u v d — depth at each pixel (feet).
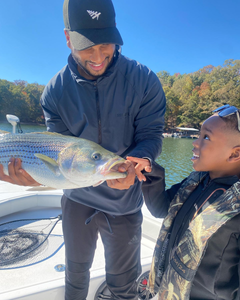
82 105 5.07
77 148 4.37
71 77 5.18
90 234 5.41
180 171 35.88
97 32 4.29
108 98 4.98
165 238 4.25
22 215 9.42
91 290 5.69
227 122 3.38
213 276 3.18
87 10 4.30
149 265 6.35
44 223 8.78
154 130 5.23
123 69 5.05
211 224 3.10
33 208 9.87
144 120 5.20
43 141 4.61
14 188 10.53
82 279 5.25
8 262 6.42
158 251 4.26
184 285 3.22
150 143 4.90
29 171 4.61
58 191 10.19
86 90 4.97
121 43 4.48
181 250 3.37
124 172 3.74
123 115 5.11
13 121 9.95
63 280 5.44
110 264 5.25
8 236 7.54
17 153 4.65
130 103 5.07
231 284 3.18
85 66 4.74
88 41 4.26
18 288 5.05
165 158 46.60
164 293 3.54
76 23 4.39
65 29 4.88
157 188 4.40
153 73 5.34
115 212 5.14
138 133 5.27
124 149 5.43
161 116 5.36
